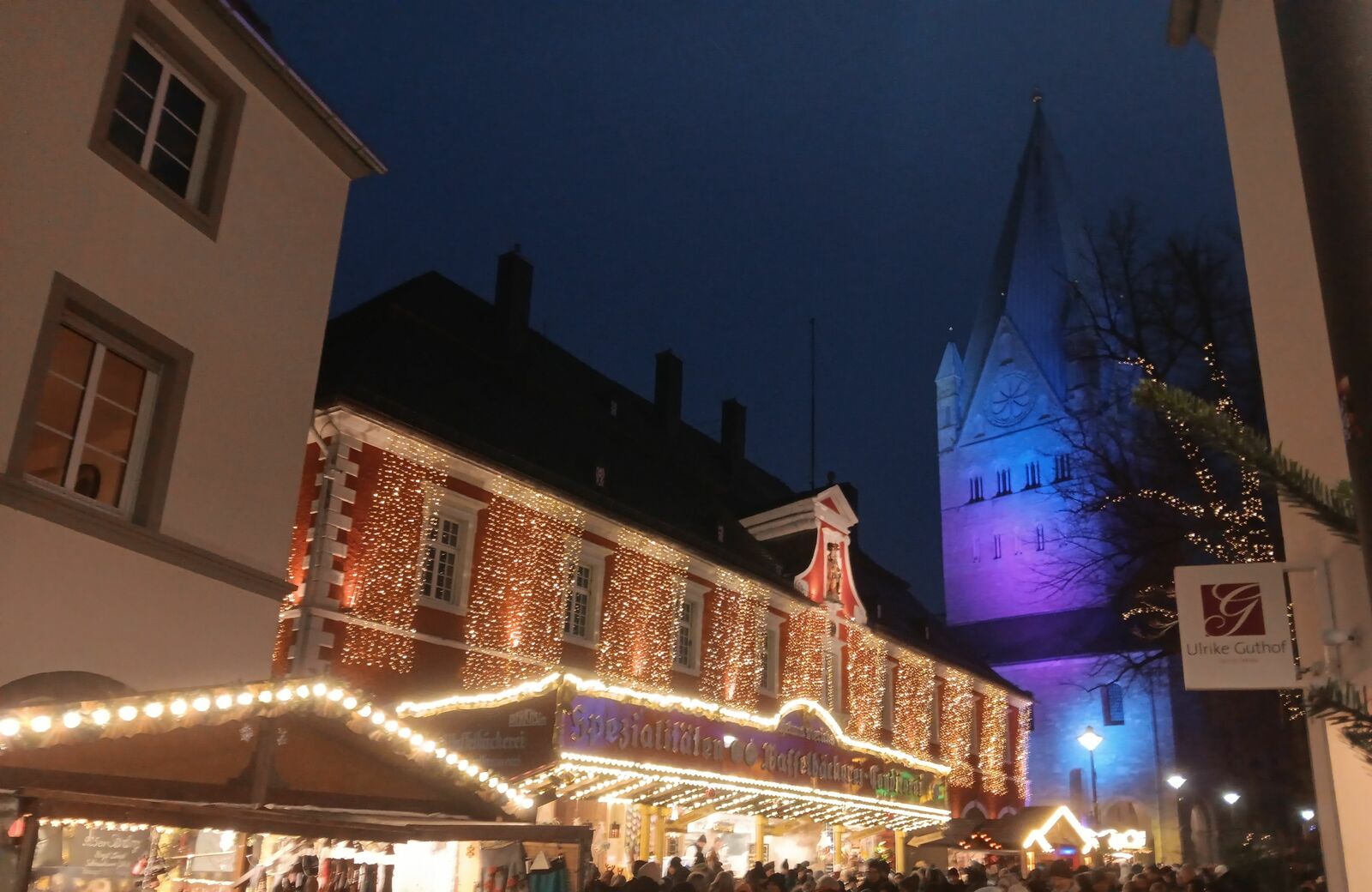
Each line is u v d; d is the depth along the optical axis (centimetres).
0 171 1055
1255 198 774
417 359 2211
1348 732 277
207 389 1273
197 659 1210
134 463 1199
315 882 912
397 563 1852
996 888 1314
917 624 3922
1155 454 1825
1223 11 863
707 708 1795
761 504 3288
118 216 1183
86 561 1095
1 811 581
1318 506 294
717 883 1252
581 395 2895
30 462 1088
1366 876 584
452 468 1991
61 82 1132
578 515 2250
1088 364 2083
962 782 3828
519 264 2702
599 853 2170
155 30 1270
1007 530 6525
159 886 864
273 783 793
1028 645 5816
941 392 7212
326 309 1491
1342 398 235
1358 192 237
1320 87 249
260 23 1462
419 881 907
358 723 805
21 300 1060
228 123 1356
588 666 2217
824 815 2519
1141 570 1978
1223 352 1798
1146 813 4941
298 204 1466
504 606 2039
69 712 634
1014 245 7131
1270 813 3150
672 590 2502
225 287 1320
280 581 1339
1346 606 572
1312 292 634
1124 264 1911
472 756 1443
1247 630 610
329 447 1803
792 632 2948
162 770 712
